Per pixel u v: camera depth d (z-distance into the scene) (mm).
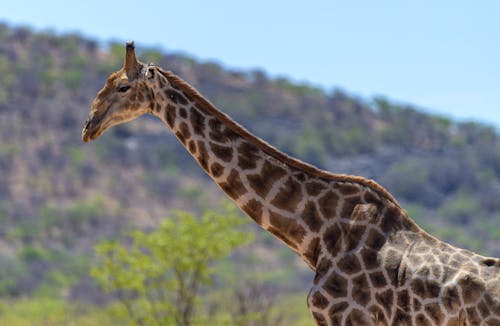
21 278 158000
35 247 196750
